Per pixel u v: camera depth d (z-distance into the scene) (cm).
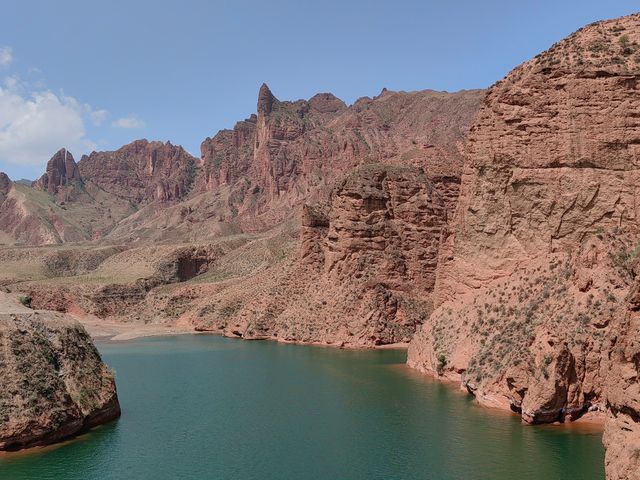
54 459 4900
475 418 5556
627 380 3247
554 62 6806
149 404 6725
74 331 6162
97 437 5478
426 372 7675
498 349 6166
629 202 6378
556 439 4878
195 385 7738
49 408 5281
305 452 5028
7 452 5025
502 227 7006
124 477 4556
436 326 7725
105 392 6019
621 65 6525
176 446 5228
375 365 8788
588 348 5238
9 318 5672
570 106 6644
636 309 3297
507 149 6950
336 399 6712
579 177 6575
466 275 7306
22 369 5309
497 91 7150
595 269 5684
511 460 4547
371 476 4484
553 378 5153
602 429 5028
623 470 3134
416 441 5125
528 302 6350
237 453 5047
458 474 4412
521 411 5431
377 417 5903
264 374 8388
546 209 6738
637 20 6919
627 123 6419
